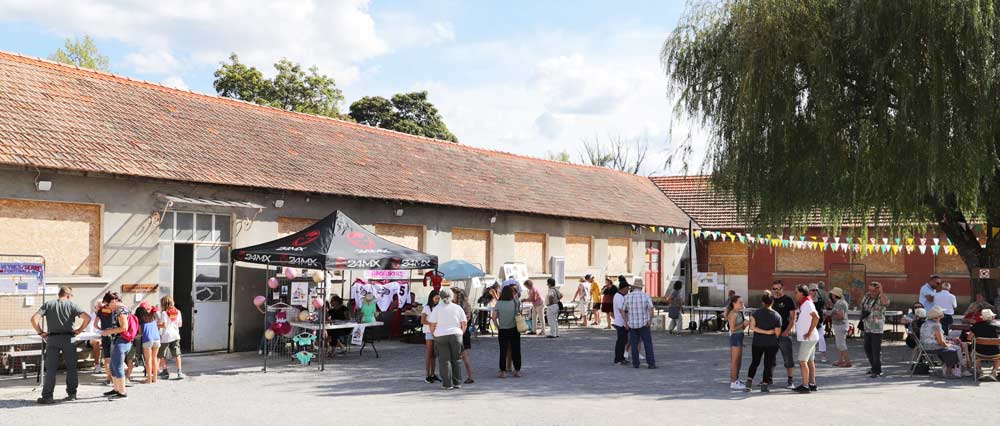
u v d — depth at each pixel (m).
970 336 13.95
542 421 9.55
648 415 9.97
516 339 13.67
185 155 16.48
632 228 30.56
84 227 14.53
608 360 16.17
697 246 34.91
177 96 19.50
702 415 9.98
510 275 24.47
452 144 27.56
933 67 15.41
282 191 17.47
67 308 11.06
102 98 17.19
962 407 10.69
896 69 15.91
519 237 25.38
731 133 18.41
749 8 18.03
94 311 14.39
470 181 24.55
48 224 14.02
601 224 28.89
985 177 16.02
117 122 16.44
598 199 30.16
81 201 14.35
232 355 16.39
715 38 19.12
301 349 16.12
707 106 19.14
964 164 15.50
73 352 11.11
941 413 10.23
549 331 21.95
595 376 13.77
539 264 26.20
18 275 12.87
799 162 17.83
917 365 14.07
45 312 10.99
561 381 13.16
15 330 13.00
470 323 19.58
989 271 18.77
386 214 20.30
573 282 27.53
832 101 16.66
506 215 24.50
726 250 34.59
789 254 32.66
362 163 21.38
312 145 20.89
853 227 21.58
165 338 13.20
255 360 15.70
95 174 14.22
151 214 15.39
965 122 15.49
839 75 17.02
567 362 15.79
